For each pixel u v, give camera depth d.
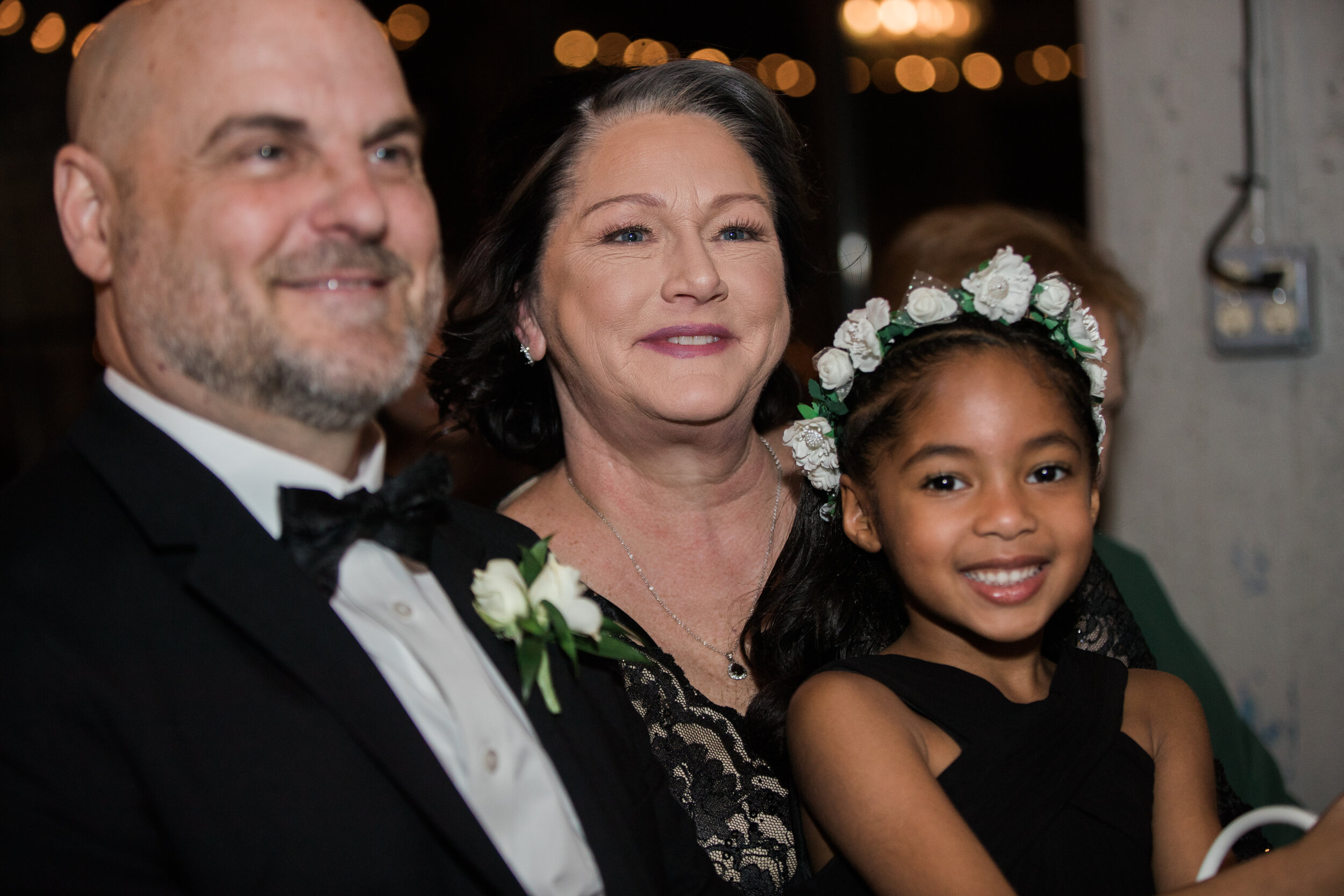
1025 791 1.61
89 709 1.06
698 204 1.88
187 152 1.16
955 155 6.46
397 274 1.27
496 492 3.35
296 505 1.21
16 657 1.05
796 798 1.81
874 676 1.70
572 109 1.96
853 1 5.71
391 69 1.32
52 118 5.12
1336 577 3.02
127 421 1.24
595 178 1.91
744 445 2.08
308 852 1.10
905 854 1.47
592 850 1.34
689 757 1.81
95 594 1.11
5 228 5.10
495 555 1.62
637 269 1.88
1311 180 2.99
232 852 1.08
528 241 2.00
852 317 1.84
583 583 2.01
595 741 1.47
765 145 2.04
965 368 1.68
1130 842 1.63
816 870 1.73
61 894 1.01
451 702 1.27
